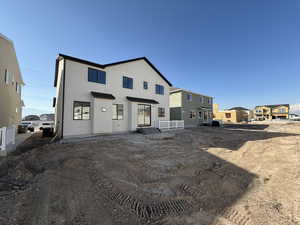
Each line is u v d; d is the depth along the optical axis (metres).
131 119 13.91
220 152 8.06
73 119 10.64
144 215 2.90
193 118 24.39
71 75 10.70
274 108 47.31
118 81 13.60
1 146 6.82
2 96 10.85
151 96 16.58
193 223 2.70
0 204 3.09
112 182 4.17
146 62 16.33
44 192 3.61
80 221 2.65
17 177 4.50
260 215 2.95
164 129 16.25
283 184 4.34
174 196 3.66
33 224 2.53
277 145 9.34
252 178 4.88
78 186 3.95
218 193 3.89
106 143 9.11
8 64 11.81
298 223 2.70
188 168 5.68
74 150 7.32
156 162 6.18
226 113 44.44
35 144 9.76
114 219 2.74
